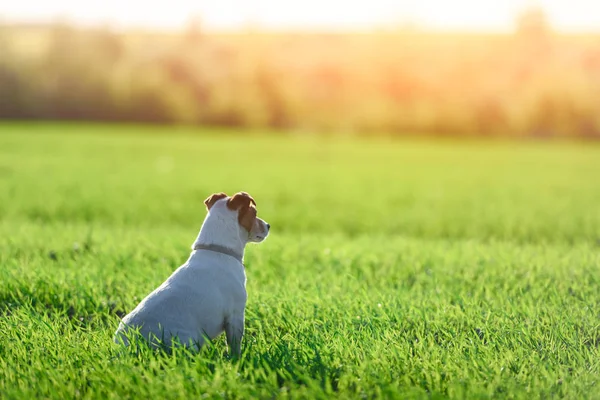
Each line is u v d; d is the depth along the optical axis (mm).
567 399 5016
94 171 31906
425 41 110250
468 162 46344
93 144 52281
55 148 46469
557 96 85062
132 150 48062
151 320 5449
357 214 20625
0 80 90500
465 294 8289
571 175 36938
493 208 22172
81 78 92375
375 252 11414
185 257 10336
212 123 93375
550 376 5414
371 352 5816
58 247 10961
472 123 87562
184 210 20156
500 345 6188
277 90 93312
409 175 35969
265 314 7254
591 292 8461
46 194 22250
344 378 5262
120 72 92875
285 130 93125
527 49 111938
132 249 10938
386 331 6445
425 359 5707
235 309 5785
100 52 95938
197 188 26562
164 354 5324
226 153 49094
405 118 89250
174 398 4961
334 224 18688
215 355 5703
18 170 30594
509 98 87125
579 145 74000
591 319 7035
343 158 48094
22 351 5859
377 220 19406
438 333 6746
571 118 85625
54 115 91875
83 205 20062
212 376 5211
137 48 111188
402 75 94875
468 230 17438
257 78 94688
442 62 100188
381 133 89750
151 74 94500
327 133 91438
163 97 92062
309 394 4875
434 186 30297
